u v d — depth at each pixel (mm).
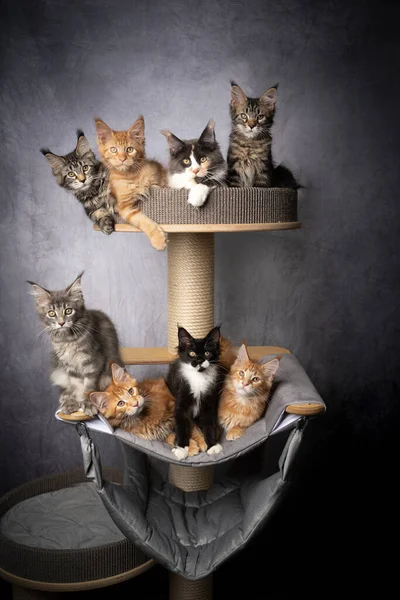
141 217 2223
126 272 3070
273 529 3229
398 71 2998
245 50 2936
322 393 3242
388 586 2904
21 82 2857
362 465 3279
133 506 2219
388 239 3121
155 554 2203
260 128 2396
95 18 2855
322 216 3092
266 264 3139
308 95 2986
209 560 2248
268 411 2180
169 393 2293
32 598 2385
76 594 2836
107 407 2096
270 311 3178
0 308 3014
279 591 2871
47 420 3133
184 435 2160
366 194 3080
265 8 2920
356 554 3105
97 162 2363
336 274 3152
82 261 3031
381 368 3229
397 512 3273
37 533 2443
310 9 2939
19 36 2830
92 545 2363
